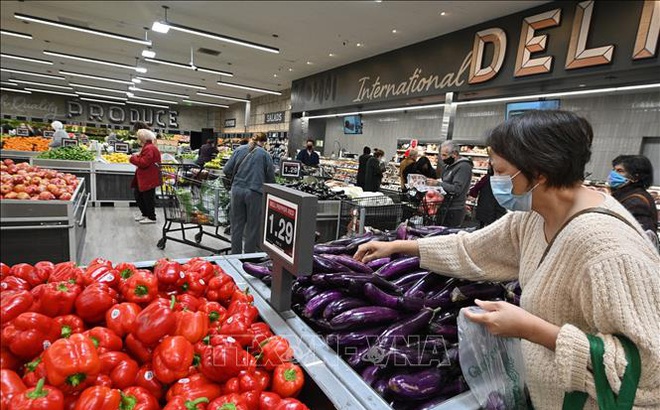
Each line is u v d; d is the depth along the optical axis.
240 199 3.92
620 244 0.70
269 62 11.56
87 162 6.82
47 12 8.35
